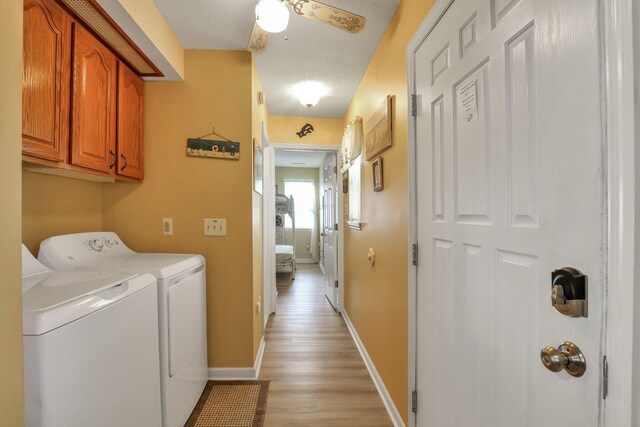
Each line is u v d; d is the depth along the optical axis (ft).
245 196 7.34
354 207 10.01
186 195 7.21
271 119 12.12
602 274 1.97
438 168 4.27
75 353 3.14
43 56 4.02
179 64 6.93
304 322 11.37
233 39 6.86
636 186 1.81
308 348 9.18
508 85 2.86
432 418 4.42
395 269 5.94
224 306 7.32
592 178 2.02
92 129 5.08
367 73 8.29
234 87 7.31
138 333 4.27
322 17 5.43
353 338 9.91
